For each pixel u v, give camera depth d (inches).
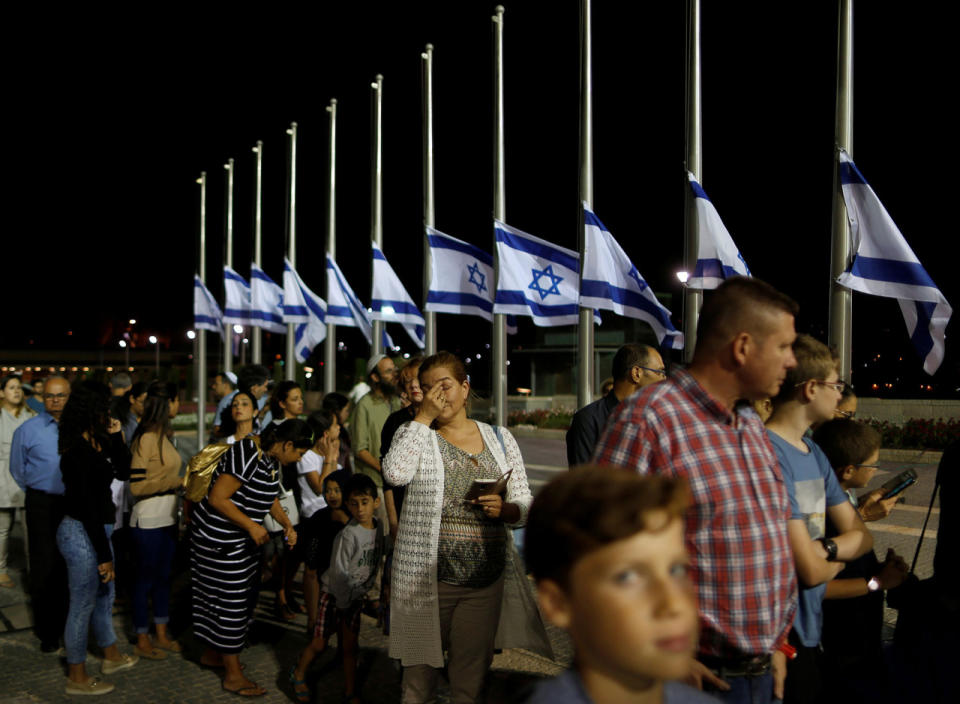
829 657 126.0
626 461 88.7
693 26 330.3
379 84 582.6
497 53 424.8
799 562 98.8
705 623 86.4
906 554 302.7
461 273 458.3
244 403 230.1
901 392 1293.1
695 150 328.5
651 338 1102.4
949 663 121.8
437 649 140.9
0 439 295.1
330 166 655.1
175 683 201.0
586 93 373.7
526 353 1230.9
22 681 202.5
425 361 149.2
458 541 142.2
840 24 308.5
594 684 45.2
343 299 640.4
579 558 41.4
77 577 192.7
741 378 89.5
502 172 420.8
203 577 194.5
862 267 302.5
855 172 305.6
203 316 804.6
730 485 86.2
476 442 151.3
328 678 203.5
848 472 130.3
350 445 271.9
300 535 241.9
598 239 365.4
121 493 252.1
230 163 814.5
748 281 91.0
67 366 2896.2
